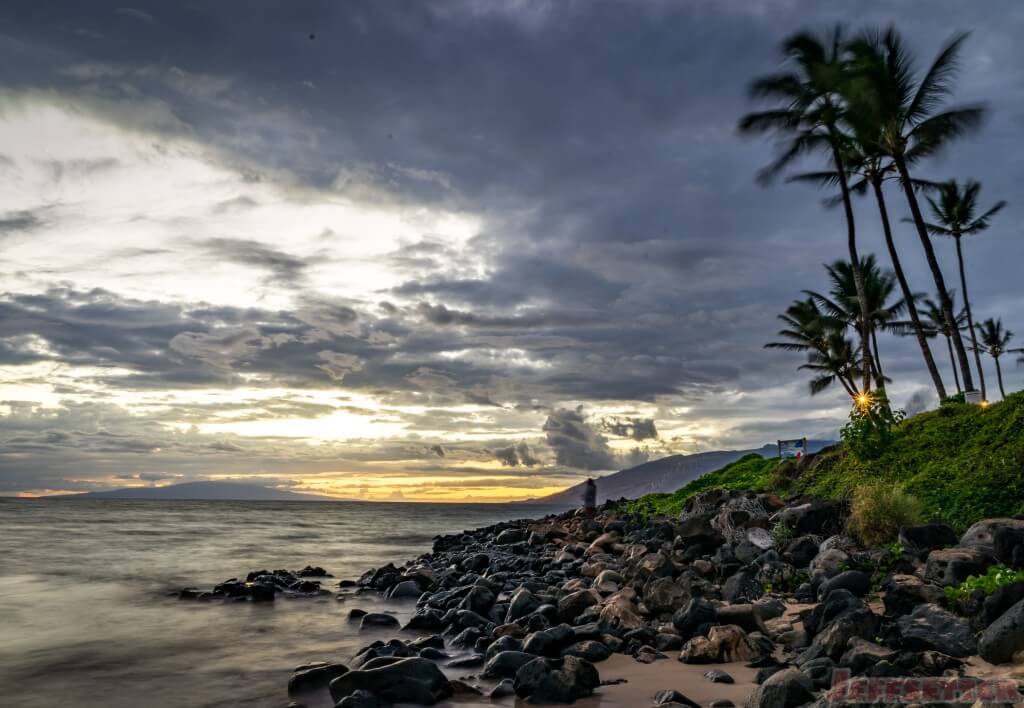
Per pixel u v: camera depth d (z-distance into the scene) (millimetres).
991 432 18938
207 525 60156
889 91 30391
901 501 14352
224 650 11859
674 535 21703
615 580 14891
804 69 33281
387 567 21828
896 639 7887
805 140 33219
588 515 38344
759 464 35906
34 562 26438
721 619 10289
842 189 33719
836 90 32156
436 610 14727
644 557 14953
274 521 73312
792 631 9703
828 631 8312
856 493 16031
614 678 8625
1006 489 15742
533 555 26078
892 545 13203
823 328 50375
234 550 33844
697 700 7586
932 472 18297
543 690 8039
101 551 31562
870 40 31391
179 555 30359
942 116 30938
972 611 8344
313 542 41719
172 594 18688
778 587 13281
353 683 8227
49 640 12734
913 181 33594
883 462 21188
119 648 12031
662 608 11688
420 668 8352
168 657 11312
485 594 14094
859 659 7320
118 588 19844
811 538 15266
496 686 8484
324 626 14109
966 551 10922
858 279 33406
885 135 32062
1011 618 7160
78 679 9898
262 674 10164
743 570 13328
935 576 10648
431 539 47125
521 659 9320
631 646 10023
